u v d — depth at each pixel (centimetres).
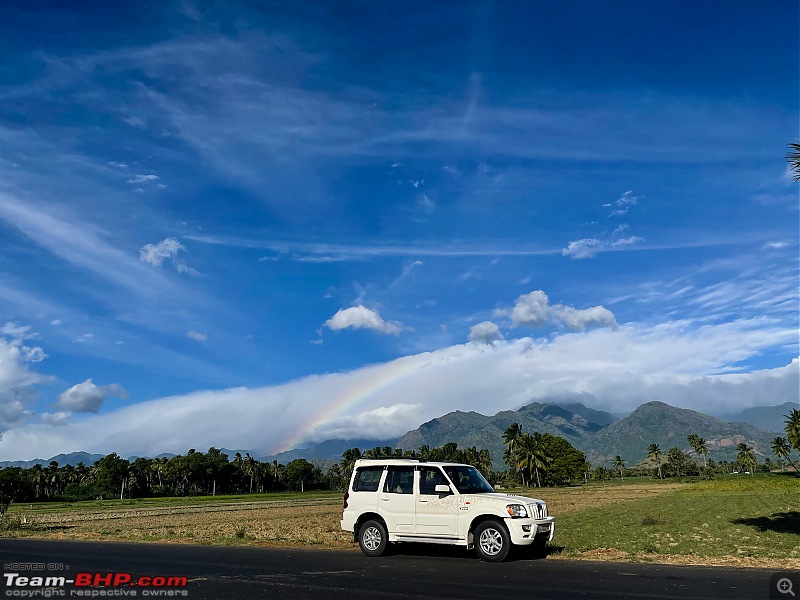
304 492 17025
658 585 1212
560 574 1361
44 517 5550
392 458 1806
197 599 1106
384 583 1248
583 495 8856
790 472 18950
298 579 1306
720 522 3203
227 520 4472
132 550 1956
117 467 13938
